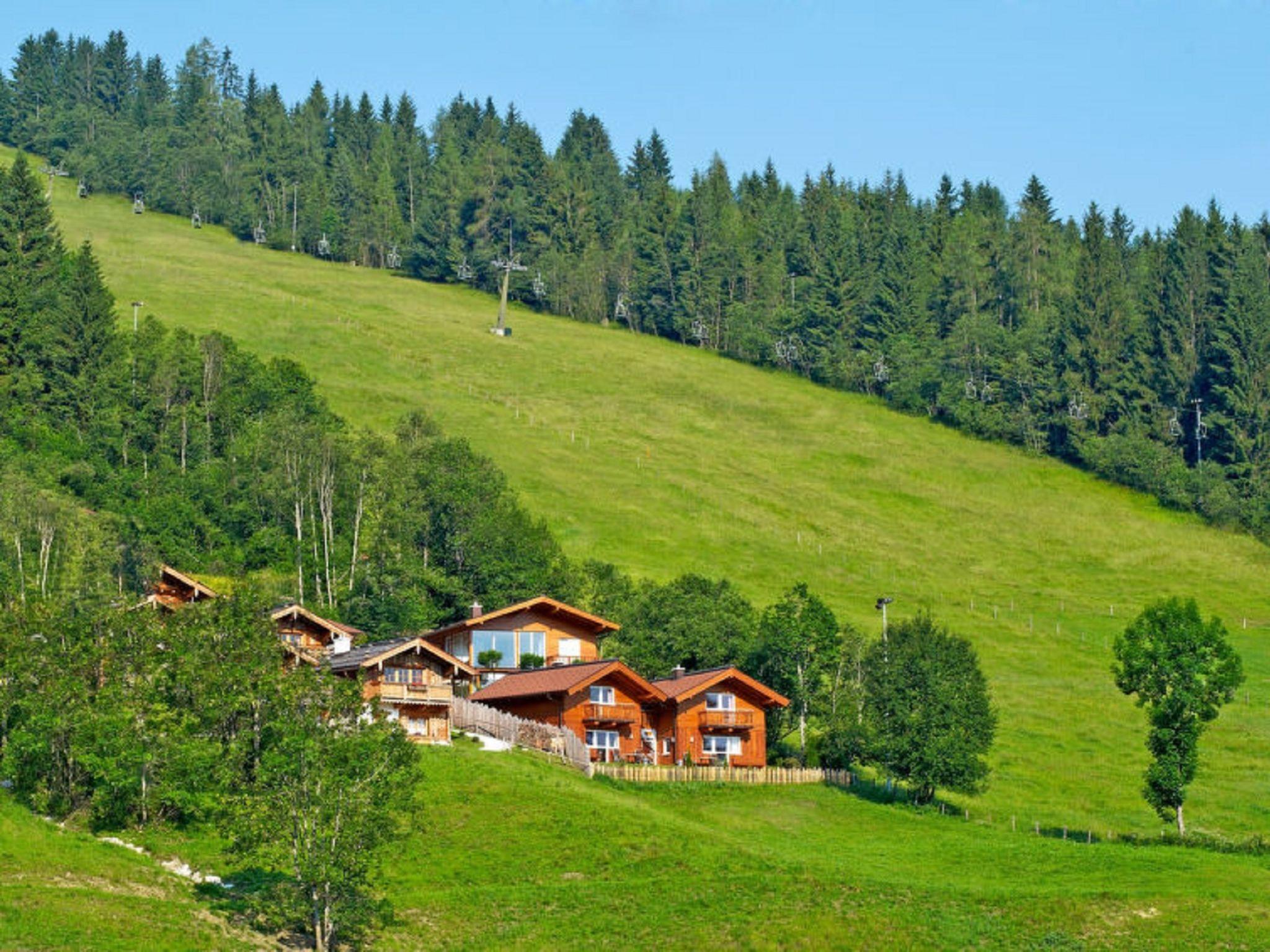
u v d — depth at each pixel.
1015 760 108.06
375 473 136.38
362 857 57.66
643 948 57.72
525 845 68.06
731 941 58.47
